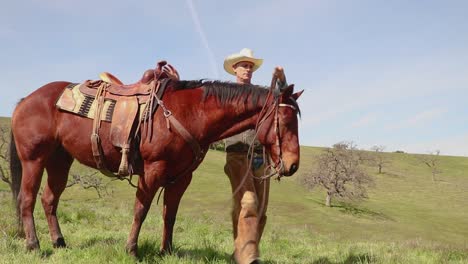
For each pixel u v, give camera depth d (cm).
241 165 512
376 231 4041
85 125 514
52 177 588
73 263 475
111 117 500
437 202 6456
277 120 457
